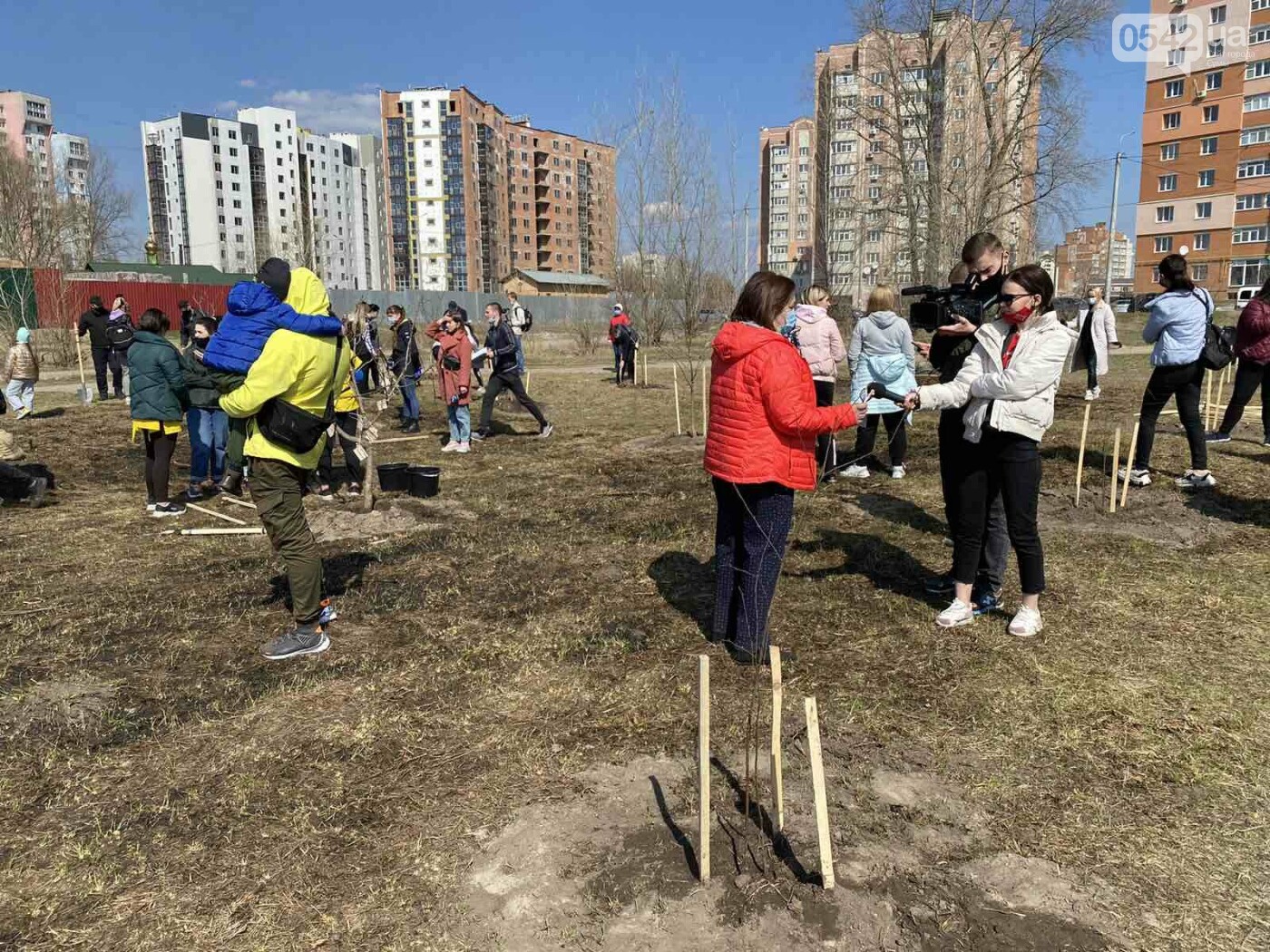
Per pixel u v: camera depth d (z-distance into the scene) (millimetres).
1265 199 60031
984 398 4023
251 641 4465
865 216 28641
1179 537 5699
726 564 4164
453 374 10109
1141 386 14281
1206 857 2584
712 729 3398
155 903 2490
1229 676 3725
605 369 23797
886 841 2684
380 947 2295
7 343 20891
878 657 4027
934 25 26422
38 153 108375
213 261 105750
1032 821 2781
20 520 7168
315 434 4141
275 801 2988
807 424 3680
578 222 123062
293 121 110312
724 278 13336
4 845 2783
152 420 7102
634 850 2652
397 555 5934
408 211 105375
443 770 3168
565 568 5566
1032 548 4133
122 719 3617
